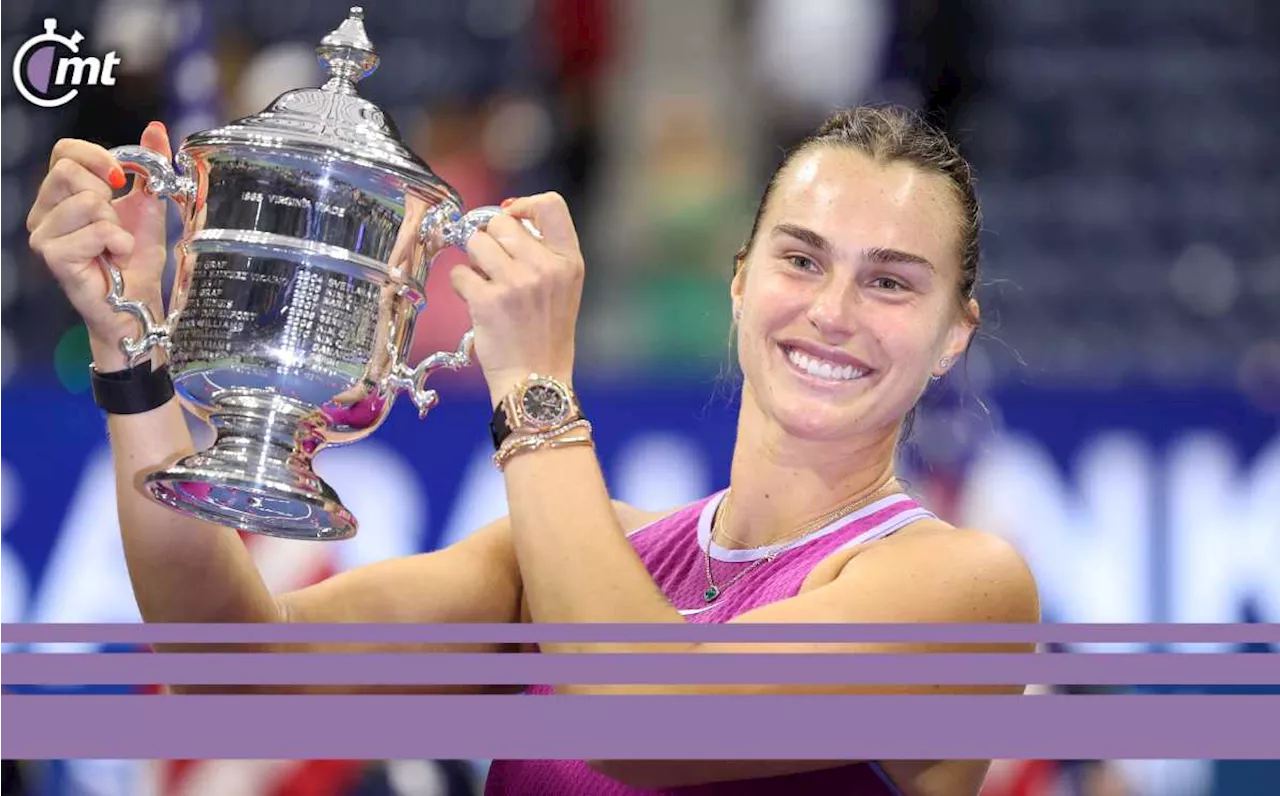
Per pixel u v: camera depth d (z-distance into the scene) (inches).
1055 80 862.5
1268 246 810.2
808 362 276.5
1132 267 794.8
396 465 530.0
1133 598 515.8
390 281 248.1
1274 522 516.4
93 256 251.9
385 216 246.5
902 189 271.6
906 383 274.1
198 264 247.3
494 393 252.2
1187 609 515.2
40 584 534.9
